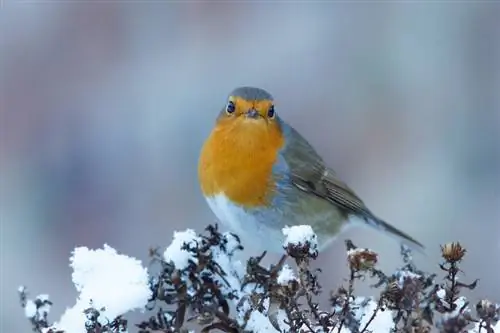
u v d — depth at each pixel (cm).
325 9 1603
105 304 557
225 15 1581
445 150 1401
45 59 1469
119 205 1287
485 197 1331
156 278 579
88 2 1527
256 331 569
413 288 529
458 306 552
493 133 1445
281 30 1576
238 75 1511
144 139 1412
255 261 598
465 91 1515
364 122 1420
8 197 1296
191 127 1438
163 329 557
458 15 1592
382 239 1162
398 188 1330
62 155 1355
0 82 1434
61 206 1280
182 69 1516
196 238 582
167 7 1574
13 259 1206
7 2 1501
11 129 1384
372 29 1576
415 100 1479
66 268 1210
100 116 1436
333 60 1532
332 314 534
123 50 1518
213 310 565
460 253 540
